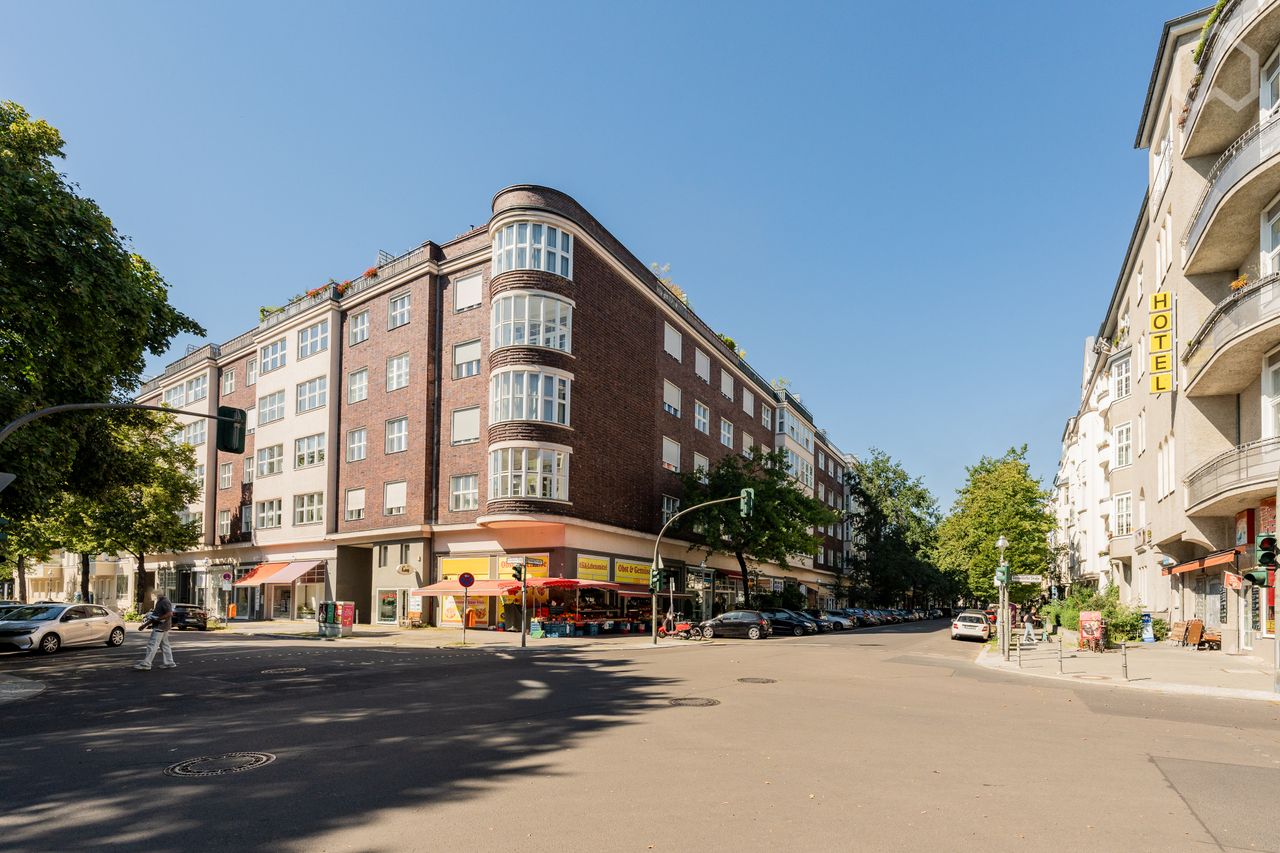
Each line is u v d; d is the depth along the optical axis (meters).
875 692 14.22
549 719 10.76
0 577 64.56
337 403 42.38
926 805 6.55
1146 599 34.03
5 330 16.78
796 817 6.19
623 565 38.81
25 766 8.08
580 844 5.55
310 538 42.09
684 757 8.33
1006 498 53.47
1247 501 20.48
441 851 5.42
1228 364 20.44
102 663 19.61
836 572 80.31
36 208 17.00
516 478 33.38
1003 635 25.84
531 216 34.91
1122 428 37.31
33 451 17.25
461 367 37.28
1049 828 5.96
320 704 12.24
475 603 36.09
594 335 37.38
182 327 23.08
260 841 5.64
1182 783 7.35
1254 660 20.42
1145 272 30.95
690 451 47.12
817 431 75.31
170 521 45.44
